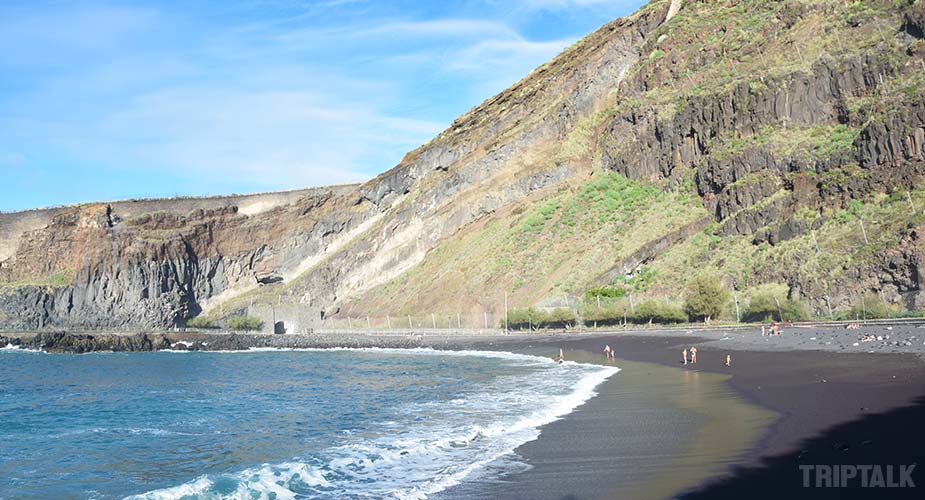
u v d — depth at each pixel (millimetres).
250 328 151750
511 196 137625
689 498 17484
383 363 80938
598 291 93625
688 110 112250
